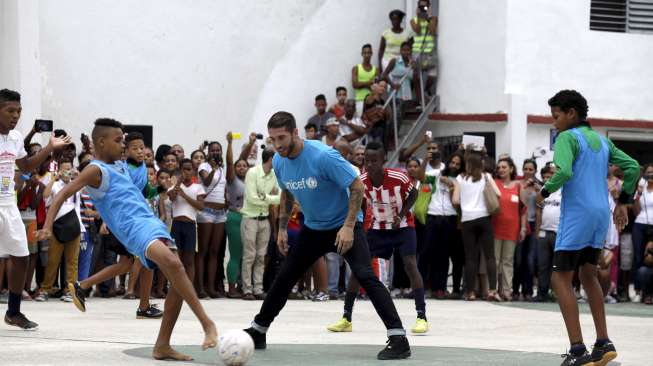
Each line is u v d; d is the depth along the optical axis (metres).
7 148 10.98
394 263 18.62
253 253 17.42
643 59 22.83
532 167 18.53
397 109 22.03
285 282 9.57
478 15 22.12
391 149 21.89
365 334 11.62
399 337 9.09
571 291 8.55
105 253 17.14
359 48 23.39
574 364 8.41
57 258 15.93
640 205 18.78
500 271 18.33
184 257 16.88
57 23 20.22
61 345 9.58
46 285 16.05
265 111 22.39
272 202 17.50
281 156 9.29
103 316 13.15
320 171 9.19
